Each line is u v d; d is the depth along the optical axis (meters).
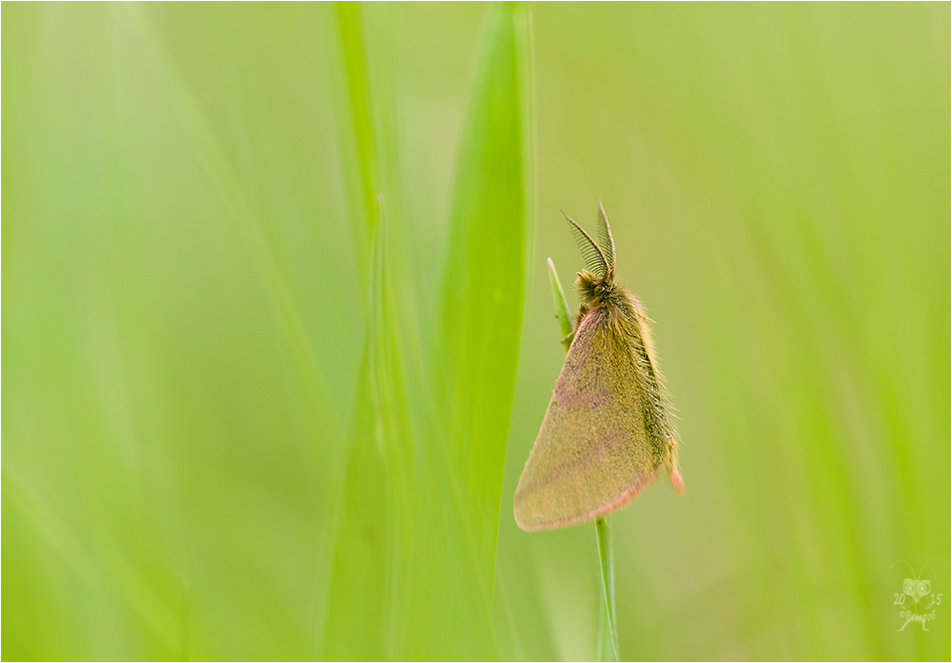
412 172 0.27
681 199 0.27
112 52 0.25
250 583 0.25
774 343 0.26
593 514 0.24
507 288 0.24
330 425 0.24
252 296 0.26
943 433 0.26
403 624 0.24
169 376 0.25
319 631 0.24
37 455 0.25
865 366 0.26
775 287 0.26
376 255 0.23
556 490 0.24
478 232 0.24
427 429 0.24
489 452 0.24
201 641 0.24
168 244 0.26
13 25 0.25
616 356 0.25
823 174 0.26
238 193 0.24
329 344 0.25
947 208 0.26
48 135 0.25
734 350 0.26
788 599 0.26
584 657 0.25
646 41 0.27
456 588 0.23
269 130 0.26
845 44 0.27
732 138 0.27
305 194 0.25
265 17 0.26
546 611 0.25
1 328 0.25
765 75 0.27
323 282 0.25
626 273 0.27
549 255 0.28
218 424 0.25
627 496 0.24
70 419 0.25
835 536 0.26
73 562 0.24
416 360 0.24
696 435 0.27
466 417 0.24
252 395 0.25
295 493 0.25
